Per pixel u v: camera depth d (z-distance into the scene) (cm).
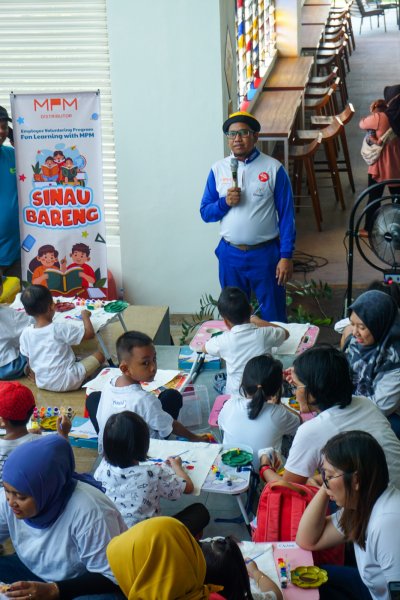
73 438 461
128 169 688
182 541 234
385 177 812
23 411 358
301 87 980
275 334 468
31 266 667
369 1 2025
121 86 668
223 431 420
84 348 598
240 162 575
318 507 296
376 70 1552
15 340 557
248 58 910
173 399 445
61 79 688
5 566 307
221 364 540
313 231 892
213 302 701
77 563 286
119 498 334
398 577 259
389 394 392
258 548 304
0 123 636
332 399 326
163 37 652
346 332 463
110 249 716
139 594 230
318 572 291
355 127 1221
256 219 579
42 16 671
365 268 791
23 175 648
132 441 331
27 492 271
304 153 866
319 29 1259
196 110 667
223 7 657
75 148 641
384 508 263
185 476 360
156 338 623
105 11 657
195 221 696
